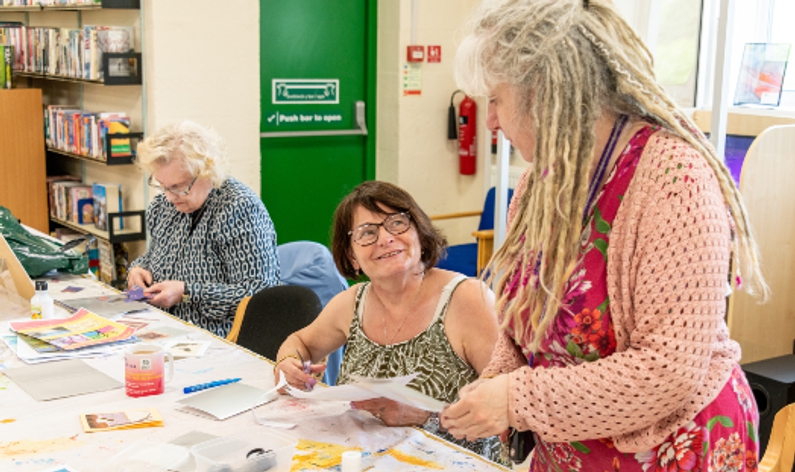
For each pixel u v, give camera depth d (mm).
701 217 975
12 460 1366
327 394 1484
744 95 3707
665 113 1035
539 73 1036
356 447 1442
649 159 1033
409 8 5168
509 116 1095
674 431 1061
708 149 1054
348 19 5238
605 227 1067
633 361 1001
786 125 3178
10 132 4848
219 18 4297
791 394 2471
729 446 1082
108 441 1455
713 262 969
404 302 1809
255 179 4613
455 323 1753
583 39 1036
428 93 5371
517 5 1056
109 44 4098
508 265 1258
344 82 5309
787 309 3340
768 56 3621
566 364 1132
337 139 5371
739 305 3186
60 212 4965
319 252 2979
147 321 2354
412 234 1759
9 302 2445
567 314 1098
